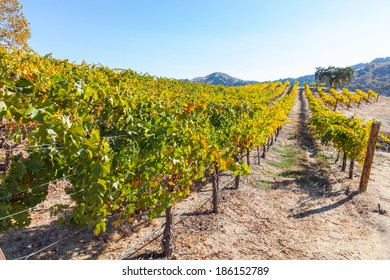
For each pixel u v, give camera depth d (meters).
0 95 2.11
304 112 30.27
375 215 7.09
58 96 2.89
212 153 5.33
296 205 7.47
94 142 2.59
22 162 3.07
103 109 3.71
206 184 8.20
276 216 6.68
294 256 5.09
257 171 9.95
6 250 4.44
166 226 4.62
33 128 2.93
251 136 8.44
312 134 18.06
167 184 4.63
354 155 9.74
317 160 12.55
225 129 6.92
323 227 6.37
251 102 12.75
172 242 4.64
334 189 8.79
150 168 3.87
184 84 17.12
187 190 4.79
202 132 5.45
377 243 5.86
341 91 58.03
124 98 4.08
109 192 3.16
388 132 19.77
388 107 41.56
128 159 3.51
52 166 3.39
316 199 7.96
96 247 4.73
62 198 6.27
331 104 31.62
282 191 8.36
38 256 4.36
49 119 2.38
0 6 20.38
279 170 10.55
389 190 9.03
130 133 3.64
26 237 4.84
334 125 11.95
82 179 3.02
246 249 5.14
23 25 21.78
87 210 3.30
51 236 4.91
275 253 5.11
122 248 4.77
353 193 8.42
